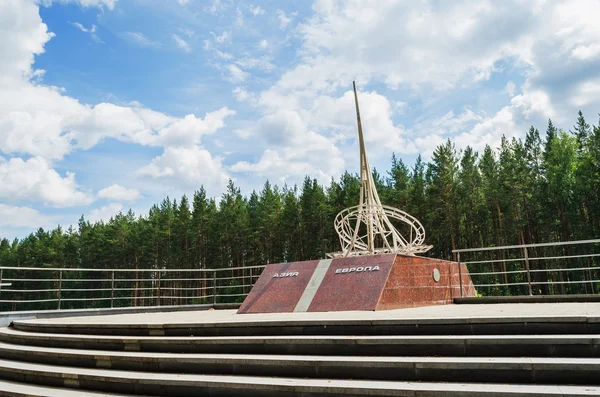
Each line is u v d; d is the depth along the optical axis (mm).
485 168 42031
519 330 5453
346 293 9383
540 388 4273
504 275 36781
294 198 49156
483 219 39906
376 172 56438
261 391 5098
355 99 16078
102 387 6074
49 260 56906
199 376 5691
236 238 49031
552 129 39562
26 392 6133
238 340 6254
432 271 11227
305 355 5820
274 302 10125
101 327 7887
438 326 5766
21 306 48469
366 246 15203
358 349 5633
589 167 34312
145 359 6305
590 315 5277
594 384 4367
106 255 53719
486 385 4527
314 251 44875
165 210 56625
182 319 8625
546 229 36500
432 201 38656
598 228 33781
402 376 4977
